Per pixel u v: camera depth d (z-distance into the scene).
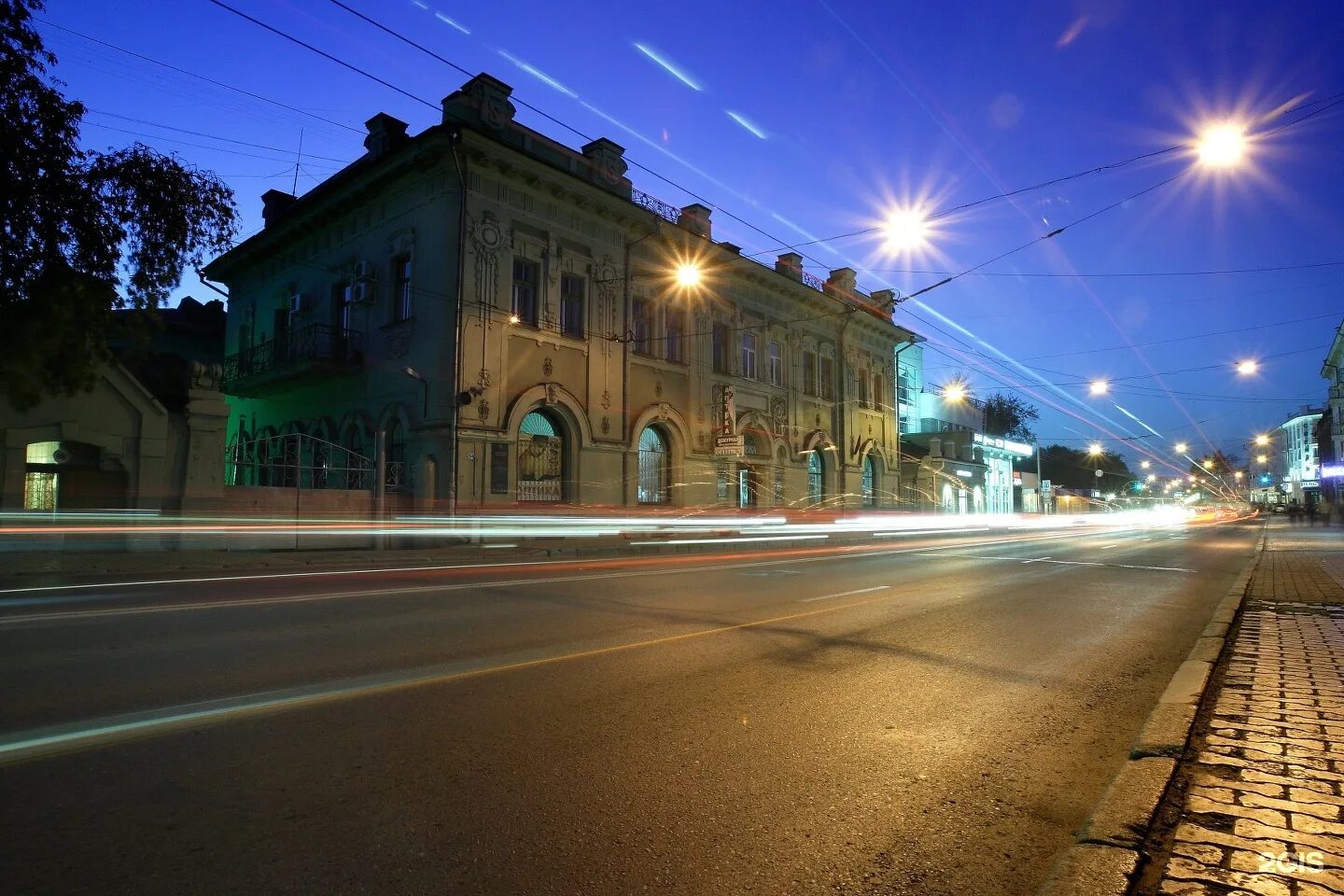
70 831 3.27
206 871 2.96
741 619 8.76
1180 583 13.30
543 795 3.75
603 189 22.62
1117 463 102.50
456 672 6.05
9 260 11.54
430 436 19.67
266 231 26.41
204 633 7.52
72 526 15.38
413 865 3.04
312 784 3.81
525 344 21.06
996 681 6.11
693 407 26.31
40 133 11.27
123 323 13.70
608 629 7.98
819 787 3.94
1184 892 2.70
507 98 21.08
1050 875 2.87
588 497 22.41
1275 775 3.82
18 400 13.68
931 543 26.47
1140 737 4.45
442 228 19.91
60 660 6.27
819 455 33.25
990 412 72.38
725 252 27.17
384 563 16.03
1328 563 16.61
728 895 2.90
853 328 35.59
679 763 4.22
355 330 22.64
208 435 17.50
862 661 6.69
